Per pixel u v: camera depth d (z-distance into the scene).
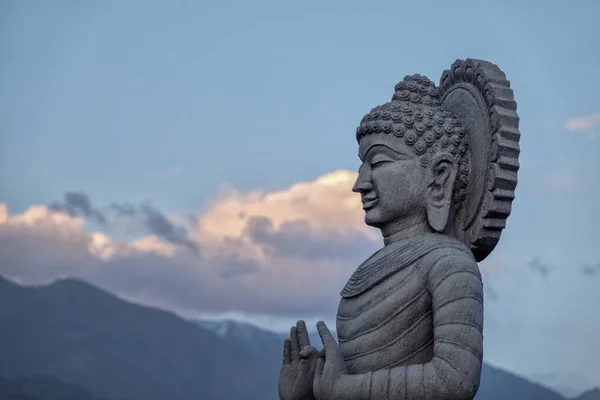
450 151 5.87
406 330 5.54
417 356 5.54
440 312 5.39
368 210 5.99
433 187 5.85
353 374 5.52
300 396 5.66
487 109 5.85
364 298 5.69
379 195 5.88
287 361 5.90
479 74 5.93
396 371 5.31
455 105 6.13
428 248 5.62
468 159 5.93
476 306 5.41
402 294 5.55
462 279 5.43
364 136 6.06
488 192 5.73
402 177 5.83
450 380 5.22
